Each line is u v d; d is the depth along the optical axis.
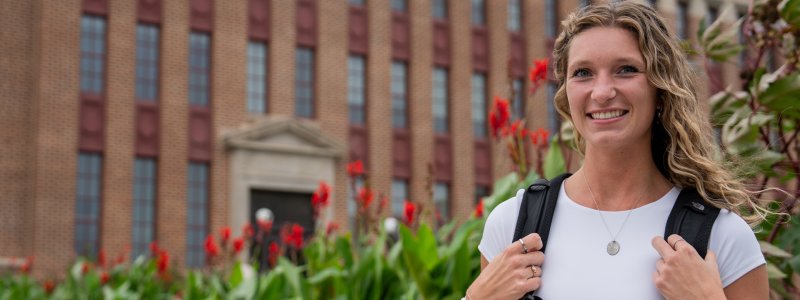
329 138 25.64
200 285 7.90
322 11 26.52
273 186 24.78
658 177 2.42
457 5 28.38
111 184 23.28
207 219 24.30
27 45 23.28
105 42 23.86
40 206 22.33
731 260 2.27
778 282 4.26
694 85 2.49
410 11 27.78
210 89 24.91
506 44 28.81
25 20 23.36
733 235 2.29
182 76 24.53
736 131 3.94
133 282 11.35
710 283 2.17
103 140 23.41
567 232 2.37
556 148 4.82
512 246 2.35
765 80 3.87
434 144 27.48
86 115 23.33
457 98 27.95
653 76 2.30
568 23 2.47
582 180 2.44
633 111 2.30
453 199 27.44
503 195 4.92
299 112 26.02
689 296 2.16
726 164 2.73
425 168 27.17
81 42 23.62
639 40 2.31
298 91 26.08
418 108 27.42
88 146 23.22
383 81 27.08
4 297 13.18
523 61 28.97
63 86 23.08
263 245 18.55
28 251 22.17
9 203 22.38
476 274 4.98
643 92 2.30
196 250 24.05
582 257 2.31
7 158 22.58
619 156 2.35
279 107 25.53
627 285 2.25
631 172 2.36
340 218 25.62
